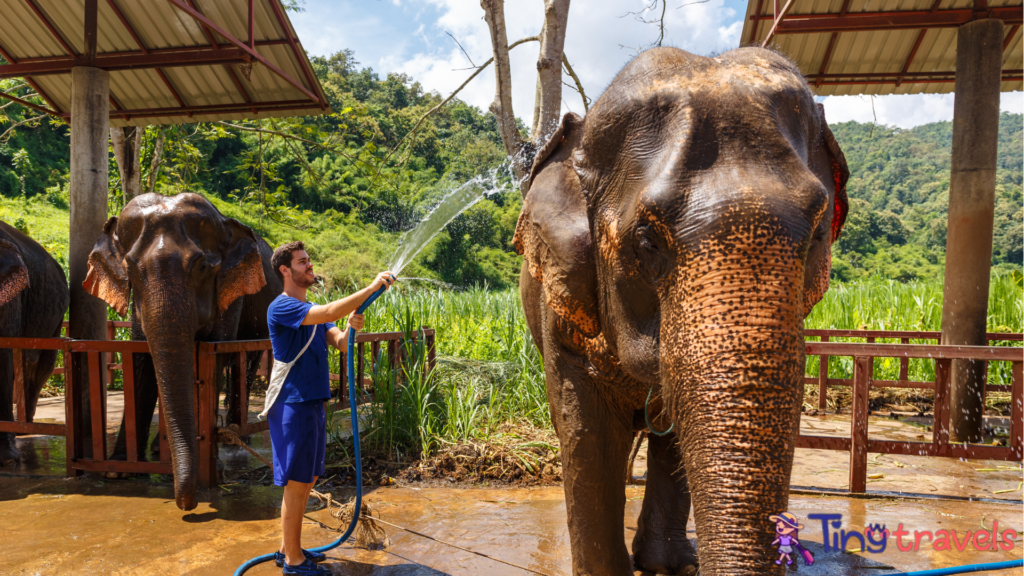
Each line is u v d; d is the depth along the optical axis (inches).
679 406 62.8
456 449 204.4
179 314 183.5
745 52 83.5
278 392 125.6
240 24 270.5
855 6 258.8
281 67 292.7
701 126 69.7
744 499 55.9
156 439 246.2
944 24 237.8
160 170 572.7
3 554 135.0
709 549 56.7
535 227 95.8
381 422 214.4
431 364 259.1
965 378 236.2
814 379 313.1
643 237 69.8
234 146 1562.5
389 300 358.0
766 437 56.9
